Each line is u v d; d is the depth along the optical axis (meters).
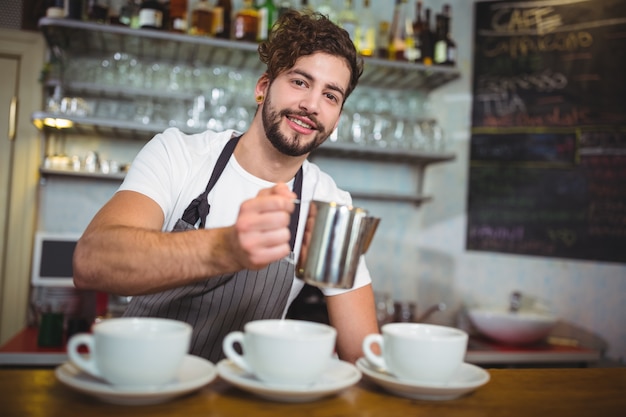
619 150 2.80
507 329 2.63
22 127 2.75
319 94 1.21
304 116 1.21
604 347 2.80
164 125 2.56
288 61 1.21
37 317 2.62
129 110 2.68
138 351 0.68
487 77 3.11
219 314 1.27
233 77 2.78
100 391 0.69
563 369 1.07
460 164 3.16
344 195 1.48
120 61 2.67
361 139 2.85
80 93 2.75
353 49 1.24
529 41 3.02
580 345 2.86
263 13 2.69
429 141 2.95
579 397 0.88
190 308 1.26
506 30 3.07
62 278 2.61
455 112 3.18
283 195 0.85
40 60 2.77
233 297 1.26
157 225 1.16
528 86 3.01
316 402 0.78
